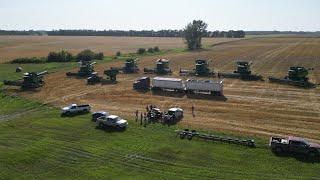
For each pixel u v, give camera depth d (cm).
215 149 4416
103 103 6762
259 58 13000
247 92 7450
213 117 5784
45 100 7088
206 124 5412
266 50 16100
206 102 6712
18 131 5197
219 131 5069
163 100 6900
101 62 12231
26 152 4362
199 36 17875
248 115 5872
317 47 16988
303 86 7862
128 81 8775
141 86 7906
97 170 3922
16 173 3881
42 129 5241
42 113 6153
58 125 5400
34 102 6944
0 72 10506
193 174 3806
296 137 4494
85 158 4225
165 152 4347
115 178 3738
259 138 4762
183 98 7038
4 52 17262
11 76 9769
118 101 6894
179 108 6109
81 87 8200
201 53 15188
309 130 5109
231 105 6488
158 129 5162
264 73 9625
